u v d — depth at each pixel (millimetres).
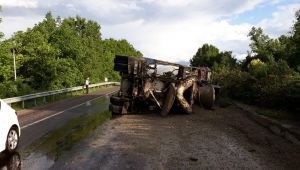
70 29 38375
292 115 15680
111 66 64562
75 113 17312
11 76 27047
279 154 9273
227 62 58500
